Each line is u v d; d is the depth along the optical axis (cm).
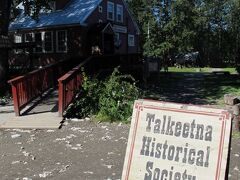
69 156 803
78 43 3325
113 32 3462
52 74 1838
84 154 816
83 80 1422
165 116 477
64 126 1089
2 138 965
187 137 462
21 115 1218
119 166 734
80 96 1308
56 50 3469
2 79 2220
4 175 694
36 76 1489
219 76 3472
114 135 979
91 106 1255
